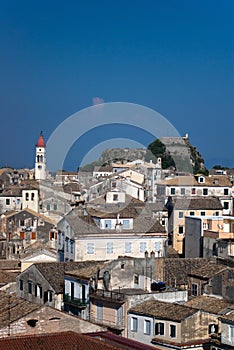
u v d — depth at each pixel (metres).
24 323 85.81
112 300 102.38
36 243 166.50
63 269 116.25
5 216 191.62
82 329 86.62
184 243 157.50
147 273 109.75
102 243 139.75
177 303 102.31
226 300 101.94
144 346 77.75
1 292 115.56
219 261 120.19
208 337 95.56
